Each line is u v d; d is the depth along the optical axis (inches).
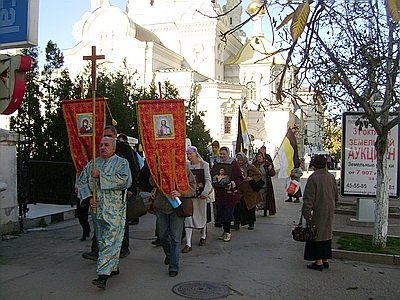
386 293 259.6
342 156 474.0
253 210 462.9
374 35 347.3
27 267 291.1
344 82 325.1
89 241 370.6
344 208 614.9
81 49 2074.3
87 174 262.4
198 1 2272.4
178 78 1993.1
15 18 240.1
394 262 325.7
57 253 328.8
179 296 243.3
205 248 367.2
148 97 900.0
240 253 350.6
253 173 458.0
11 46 242.8
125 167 255.1
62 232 410.3
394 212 587.8
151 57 2007.9
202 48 2241.6
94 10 2063.2
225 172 398.0
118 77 876.0
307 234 293.7
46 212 472.7
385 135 358.0
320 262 304.2
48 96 650.8
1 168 378.9
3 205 382.0
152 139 284.2
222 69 2351.1
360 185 471.8
